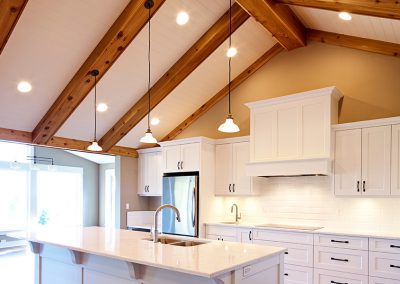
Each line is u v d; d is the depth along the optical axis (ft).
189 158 18.21
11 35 11.99
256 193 17.03
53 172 30.04
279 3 13.70
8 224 27.20
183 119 20.84
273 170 15.23
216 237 16.94
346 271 12.89
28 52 12.89
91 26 12.90
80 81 14.48
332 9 11.79
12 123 15.98
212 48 15.87
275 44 17.99
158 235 11.64
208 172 18.03
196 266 7.04
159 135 21.35
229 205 18.78
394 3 9.50
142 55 15.12
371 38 14.74
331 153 14.15
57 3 11.64
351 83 15.38
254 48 17.60
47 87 14.80
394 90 14.23
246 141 17.33
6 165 26.84
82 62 14.21
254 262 7.79
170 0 13.20
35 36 12.40
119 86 16.38
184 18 14.21
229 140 17.93
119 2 12.48
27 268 20.17
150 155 21.84
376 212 14.10
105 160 32.17
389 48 14.35
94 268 10.12
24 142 16.71
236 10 14.82
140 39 14.30
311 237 13.85
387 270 12.03
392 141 13.02
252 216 17.76
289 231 14.46
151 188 21.52
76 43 13.33
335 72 15.93
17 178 28.12
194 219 17.12
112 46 13.48
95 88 15.81
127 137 20.56
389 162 13.01
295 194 16.38
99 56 13.66
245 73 18.86
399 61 14.23
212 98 19.98
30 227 28.17
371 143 13.50
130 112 18.20
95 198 33.17
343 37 15.70
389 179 12.96
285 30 15.24
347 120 15.26
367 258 12.48
